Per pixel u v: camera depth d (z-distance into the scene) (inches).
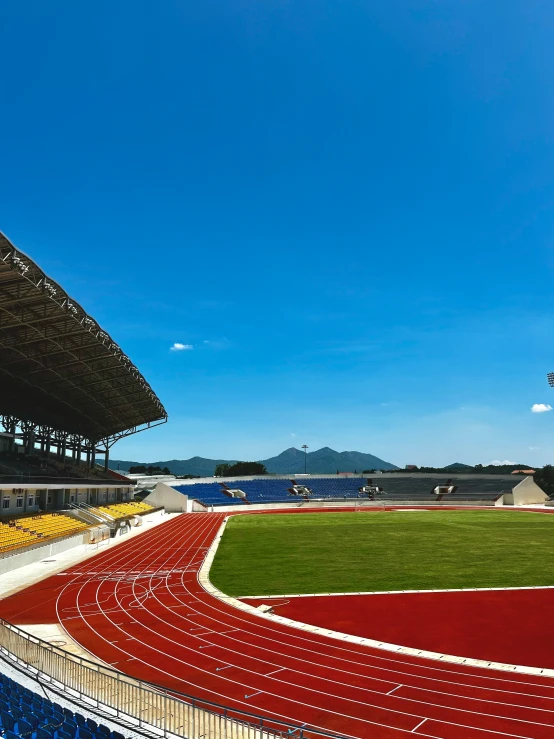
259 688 546.0
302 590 1018.1
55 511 2015.3
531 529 2078.0
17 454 2456.9
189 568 1274.6
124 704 484.4
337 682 560.4
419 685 551.8
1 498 1706.4
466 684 553.6
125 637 721.0
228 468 6363.2
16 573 1216.8
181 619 812.6
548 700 513.0
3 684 505.0
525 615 830.5
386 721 471.5
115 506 2807.6
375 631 748.0
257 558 1421.0
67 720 426.6
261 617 823.7
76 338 1701.5
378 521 2493.8
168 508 3516.2
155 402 2733.8
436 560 1355.8
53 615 837.8
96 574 1198.3
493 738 438.9
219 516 3043.8
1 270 1124.5
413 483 4303.6
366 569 1237.1
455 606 888.9
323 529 2158.0
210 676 578.2
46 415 2581.2
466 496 3937.0
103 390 2409.0
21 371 1846.7
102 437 3272.6
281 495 4045.3
